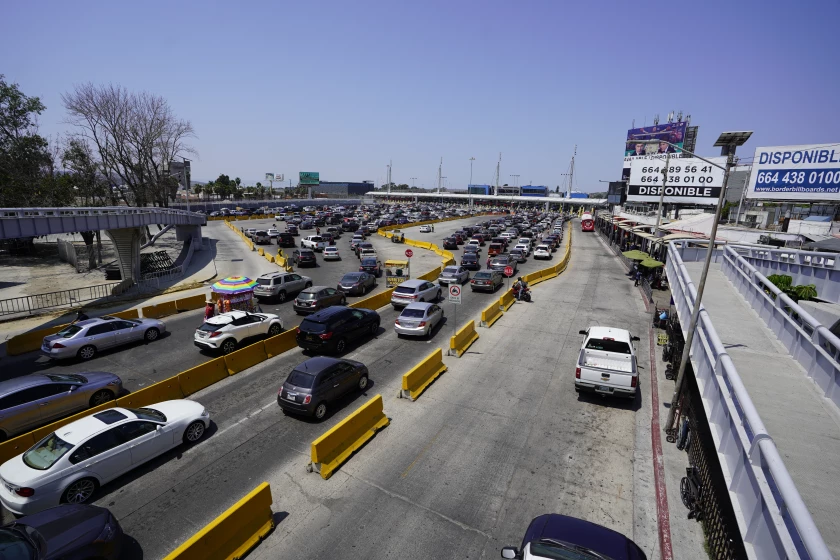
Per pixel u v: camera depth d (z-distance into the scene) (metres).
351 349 17.58
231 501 8.80
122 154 52.25
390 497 8.94
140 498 8.85
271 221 78.88
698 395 13.62
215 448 10.64
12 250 42.50
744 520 5.45
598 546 6.53
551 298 27.08
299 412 11.74
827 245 22.81
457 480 9.50
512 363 16.34
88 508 7.36
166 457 10.23
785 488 4.34
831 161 27.73
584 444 10.94
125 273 31.06
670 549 7.62
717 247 25.19
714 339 8.60
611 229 61.53
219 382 14.40
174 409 10.84
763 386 8.54
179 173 58.19
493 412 12.55
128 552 7.49
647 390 14.10
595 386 12.61
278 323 18.64
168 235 64.25
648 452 10.62
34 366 15.62
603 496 9.02
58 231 22.34
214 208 102.31
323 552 7.52
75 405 11.82
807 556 4.39
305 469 9.84
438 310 20.30
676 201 46.25
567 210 170.38
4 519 8.45
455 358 16.81
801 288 17.12
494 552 7.57
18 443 9.80
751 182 30.48
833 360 8.13
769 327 12.34
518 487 9.28
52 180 43.91
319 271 35.16
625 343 13.54
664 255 33.22
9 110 42.56
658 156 46.84
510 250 48.72
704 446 10.24
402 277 29.56
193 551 6.67
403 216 78.94
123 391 13.65
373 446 10.80
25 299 25.78
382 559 7.40
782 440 6.64
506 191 186.00
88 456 8.77
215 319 16.95
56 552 6.34
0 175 39.50
